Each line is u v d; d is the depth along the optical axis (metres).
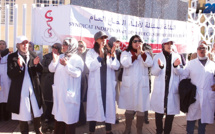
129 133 4.25
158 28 6.05
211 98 3.84
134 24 5.74
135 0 5.86
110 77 3.97
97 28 5.20
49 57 4.70
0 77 4.89
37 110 3.74
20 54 3.74
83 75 4.21
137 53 4.05
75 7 4.88
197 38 6.91
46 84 4.64
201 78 3.87
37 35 4.97
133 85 4.10
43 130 4.50
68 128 3.61
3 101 4.95
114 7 5.68
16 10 5.15
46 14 4.93
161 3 6.19
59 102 3.61
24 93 3.63
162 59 4.04
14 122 5.04
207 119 3.84
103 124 5.07
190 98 3.82
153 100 4.07
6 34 5.27
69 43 3.66
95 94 3.88
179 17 6.45
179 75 4.04
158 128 4.08
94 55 4.05
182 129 4.80
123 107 4.18
